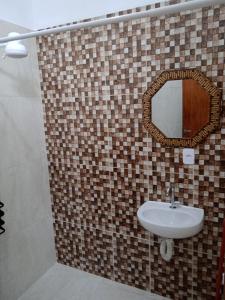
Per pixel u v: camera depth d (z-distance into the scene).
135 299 1.96
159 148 1.74
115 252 2.09
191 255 1.80
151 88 1.67
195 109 1.58
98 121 1.92
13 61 1.83
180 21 1.52
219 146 1.57
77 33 1.85
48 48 1.99
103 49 1.78
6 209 1.84
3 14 1.79
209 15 1.45
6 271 1.87
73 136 2.05
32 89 2.02
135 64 1.70
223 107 1.51
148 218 1.69
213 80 1.51
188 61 1.55
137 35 1.65
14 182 1.89
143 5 1.63
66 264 2.38
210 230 1.70
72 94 1.97
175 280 1.90
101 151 1.96
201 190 1.68
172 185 1.75
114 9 1.73
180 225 1.50
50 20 1.97
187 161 1.67
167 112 1.66
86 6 1.82
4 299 1.87
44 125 2.16
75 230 2.24
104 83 1.83
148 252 1.95
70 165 2.12
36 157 2.09
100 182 2.02
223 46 1.45
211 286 1.78
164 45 1.59
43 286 2.12
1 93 1.75
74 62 1.91
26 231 2.03
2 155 1.78
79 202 2.16
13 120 1.86
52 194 2.28
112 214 2.03
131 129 1.81
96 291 2.05
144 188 1.85
